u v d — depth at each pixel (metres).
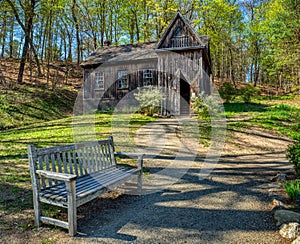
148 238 2.57
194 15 26.59
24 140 8.03
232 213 3.18
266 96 22.30
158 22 24.44
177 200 3.72
